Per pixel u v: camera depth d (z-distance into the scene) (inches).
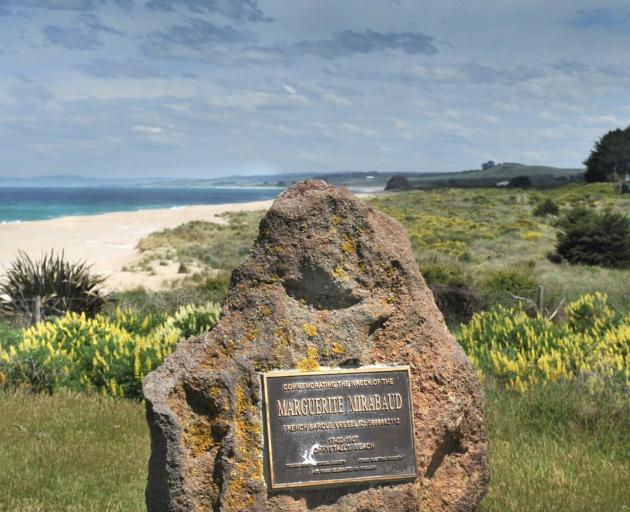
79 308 635.5
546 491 276.4
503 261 1328.7
